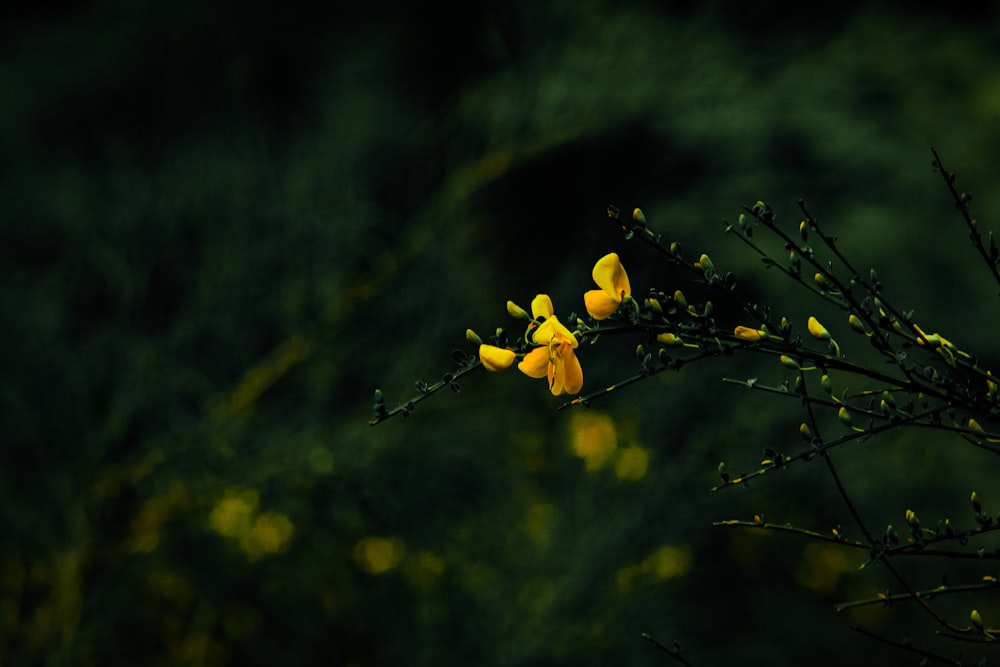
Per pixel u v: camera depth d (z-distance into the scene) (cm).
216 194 263
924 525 291
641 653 258
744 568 280
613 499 266
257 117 288
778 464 130
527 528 266
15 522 225
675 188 291
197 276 257
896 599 130
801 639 280
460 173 272
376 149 281
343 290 256
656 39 281
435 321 260
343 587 249
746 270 283
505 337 131
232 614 243
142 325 248
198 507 241
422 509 257
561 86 272
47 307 244
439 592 256
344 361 252
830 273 130
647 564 257
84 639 229
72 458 231
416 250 257
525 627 256
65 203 262
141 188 262
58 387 233
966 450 291
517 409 267
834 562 279
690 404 267
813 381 262
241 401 240
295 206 261
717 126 283
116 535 237
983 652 288
